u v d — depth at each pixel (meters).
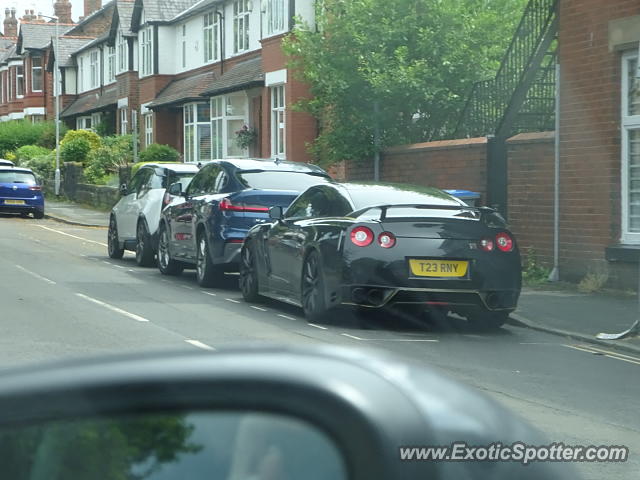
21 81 82.44
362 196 12.99
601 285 16.53
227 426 2.17
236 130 44.19
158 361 2.26
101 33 79.25
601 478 6.08
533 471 2.48
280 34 37.16
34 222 37.19
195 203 17.50
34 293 15.55
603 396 8.65
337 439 2.16
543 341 12.05
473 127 21.78
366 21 24.39
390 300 12.03
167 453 2.14
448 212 12.50
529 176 18.67
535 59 19.95
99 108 64.69
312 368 2.25
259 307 14.52
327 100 24.64
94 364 2.26
